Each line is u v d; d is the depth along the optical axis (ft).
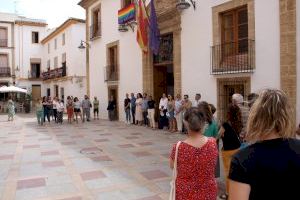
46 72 120.57
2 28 125.59
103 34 68.28
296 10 29.17
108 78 66.13
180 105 42.78
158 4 49.21
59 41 108.27
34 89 130.41
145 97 52.65
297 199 5.13
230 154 15.85
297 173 5.18
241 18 36.22
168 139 38.24
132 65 58.08
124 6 60.23
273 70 31.50
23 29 128.36
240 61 34.99
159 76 53.72
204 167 9.99
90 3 73.51
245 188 5.25
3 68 125.08
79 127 54.75
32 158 29.25
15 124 64.03
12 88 103.81
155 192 18.74
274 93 5.64
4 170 24.99
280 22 30.45
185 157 10.06
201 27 40.65
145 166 24.98
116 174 22.82
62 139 40.93
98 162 26.81
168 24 46.60
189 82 43.06
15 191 19.65
